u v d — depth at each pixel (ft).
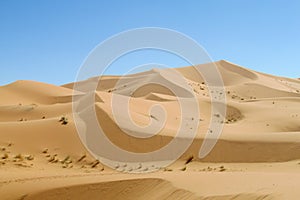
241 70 319.06
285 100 203.92
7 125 99.66
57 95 202.80
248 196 39.78
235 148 87.20
